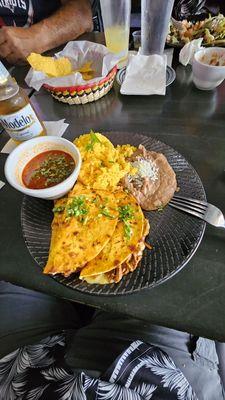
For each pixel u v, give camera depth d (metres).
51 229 0.30
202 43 0.48
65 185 0.29
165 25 0.46
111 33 0.47
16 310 0.37
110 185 0.31
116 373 0.28
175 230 0.28
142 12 0.45
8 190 0.35
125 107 0.43
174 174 0.32
